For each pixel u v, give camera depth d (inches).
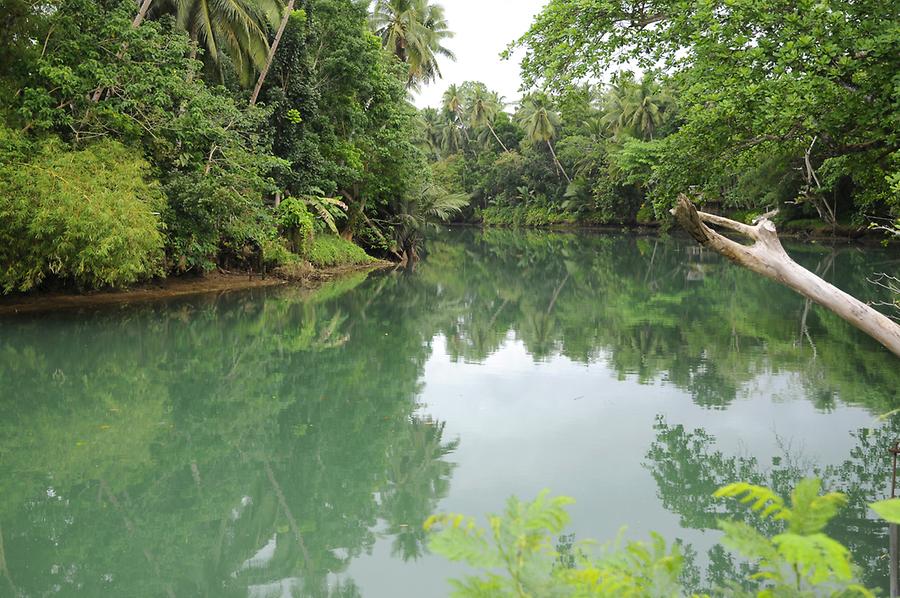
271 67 871.1
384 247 1128.2
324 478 252.4
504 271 1055.0
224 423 315.3
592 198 2177.7
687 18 341.7
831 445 270.7
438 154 2642.7
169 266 683.4
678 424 301.6
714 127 368.8
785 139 362.3
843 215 1344.7
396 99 1094.4
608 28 367.9
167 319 558.9
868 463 250.5
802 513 57.1
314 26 943.7
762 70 320.5
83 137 558.6
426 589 174.2
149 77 581.0
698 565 174.1
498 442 283.1
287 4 885.2
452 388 374.9
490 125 2477.9
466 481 241.9
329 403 348.2
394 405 344.2
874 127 329.4
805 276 143.5
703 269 1040.8
